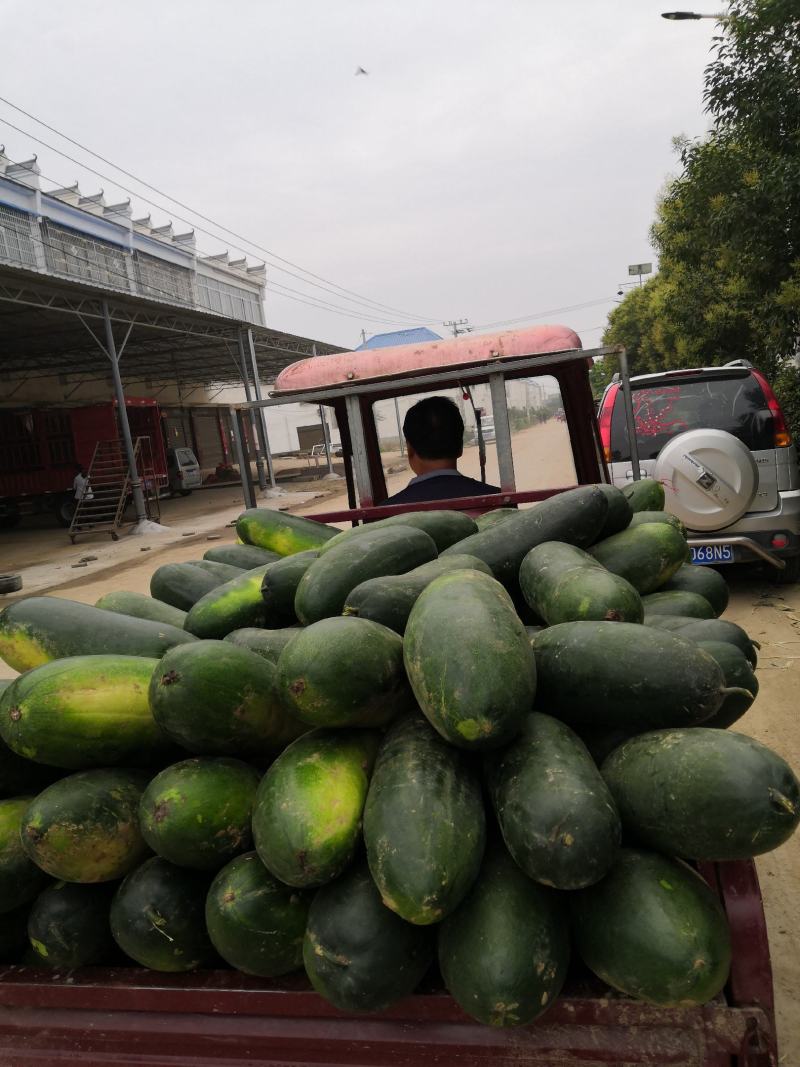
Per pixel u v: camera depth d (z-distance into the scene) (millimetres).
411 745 1710
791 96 10445
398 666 1853
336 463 41062
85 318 23234
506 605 1847
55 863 1735
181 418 42156
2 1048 1797
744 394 7527
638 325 30469
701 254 13742
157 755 2008
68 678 1930
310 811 1624
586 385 5363
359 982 1494
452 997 1543
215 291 43562
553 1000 1483
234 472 41281
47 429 29312
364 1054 1620
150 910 1708
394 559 2400
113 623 2338
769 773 1493
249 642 2270
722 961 1448
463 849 1508
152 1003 1701
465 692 1602
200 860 1730
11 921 1952
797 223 10984
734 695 1938
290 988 1648
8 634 2320
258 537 3455
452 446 4922
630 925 1468
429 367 4863
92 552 19891
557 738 1674
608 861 1462
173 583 2893
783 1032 2754
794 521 7242
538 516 2545
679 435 7238
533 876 1493
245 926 1617
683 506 7227
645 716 1760
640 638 1792
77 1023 1742
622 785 1634
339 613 2314
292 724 1976
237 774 1818
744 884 1590
